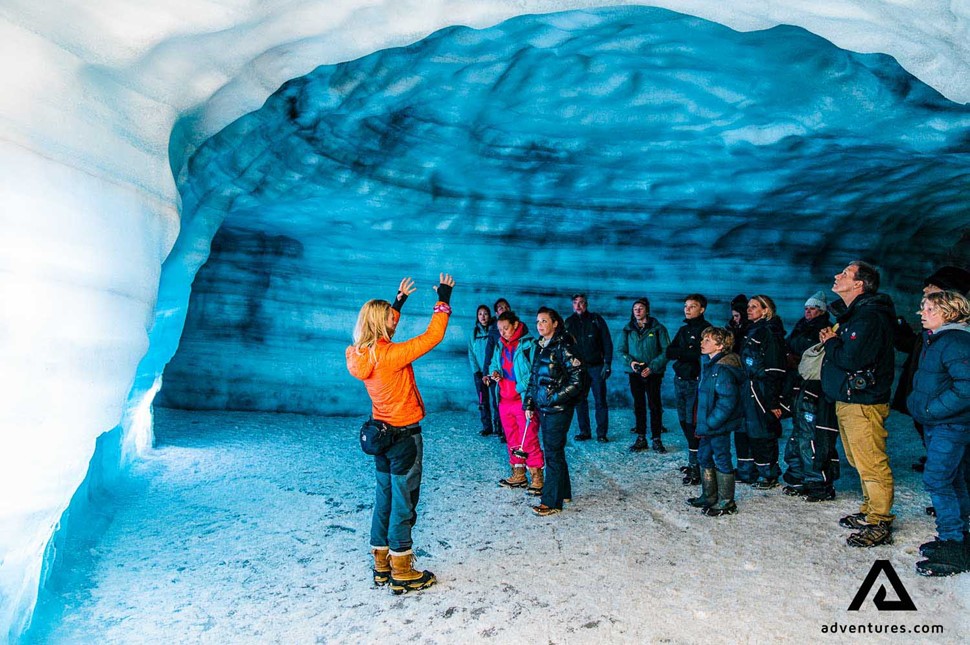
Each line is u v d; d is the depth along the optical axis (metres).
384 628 3.47
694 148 6.82
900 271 9.73
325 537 4.70
